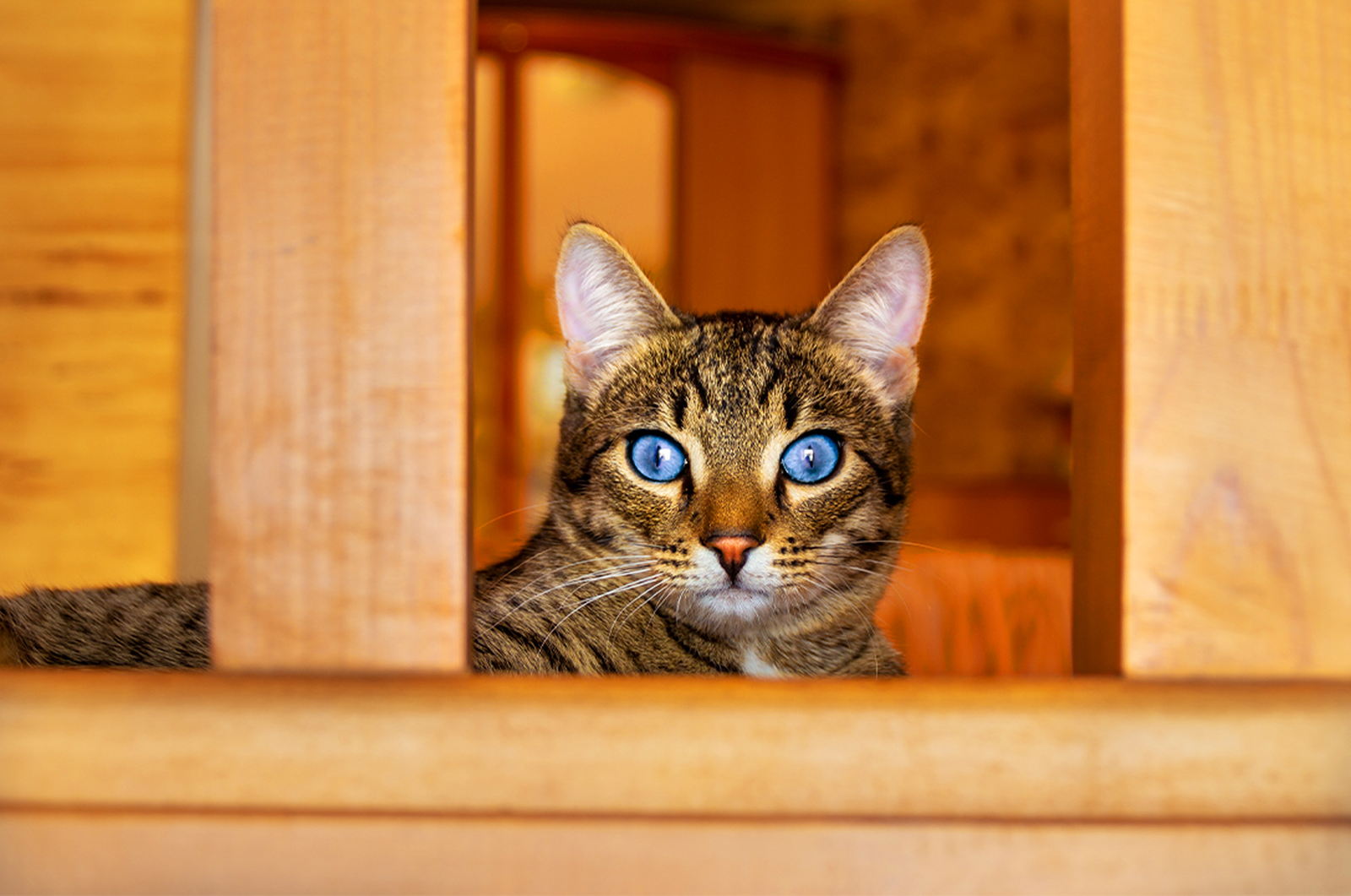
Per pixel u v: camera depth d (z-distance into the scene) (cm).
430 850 82
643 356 173
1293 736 84
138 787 82
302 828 82
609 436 167
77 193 271
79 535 272
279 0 83
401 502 82
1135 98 85
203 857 82
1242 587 85
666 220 612
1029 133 655
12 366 272
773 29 669
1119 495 86
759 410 162
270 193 82
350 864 82
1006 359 656
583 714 83
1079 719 84
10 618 149
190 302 275
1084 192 94
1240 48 86
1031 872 83
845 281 176
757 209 620
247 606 83
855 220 662
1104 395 90
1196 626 85
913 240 176
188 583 178
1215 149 86
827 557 161
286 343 82
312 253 82
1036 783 83
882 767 83
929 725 83
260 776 82
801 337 175
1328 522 85
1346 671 85
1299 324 86
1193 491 85
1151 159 85
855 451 168
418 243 82
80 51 269
